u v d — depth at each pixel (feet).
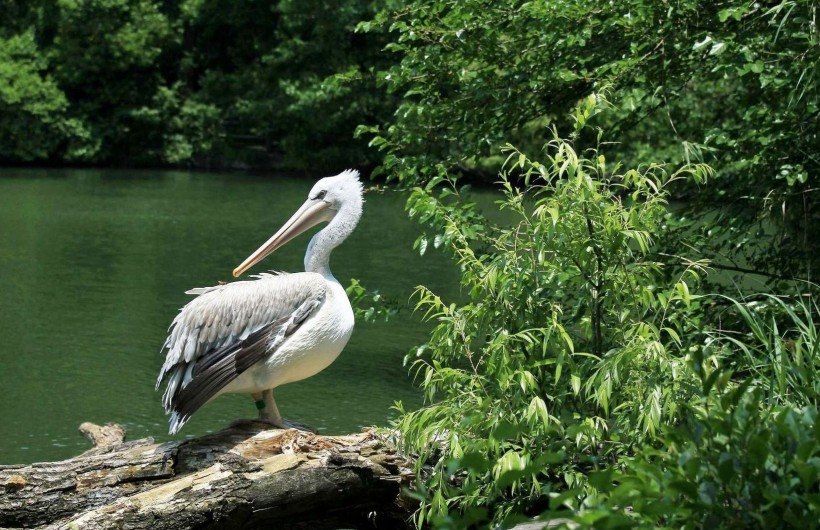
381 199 98.37
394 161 31.45
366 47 132.67
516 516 11.55
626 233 19.39
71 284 51.31
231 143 137.18
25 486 18.49
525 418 18.84
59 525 18.20
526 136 86.22
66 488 18.76
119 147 134.62
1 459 26.63
